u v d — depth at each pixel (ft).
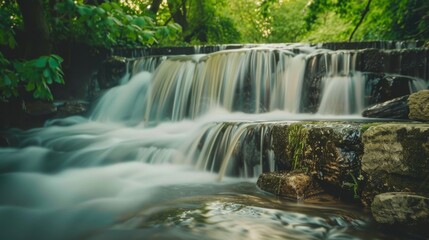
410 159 9.12
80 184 13.94
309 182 11.56
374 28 40.78
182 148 17.20
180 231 8.41
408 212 8.29
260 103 22.81
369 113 16.96
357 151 10.80
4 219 10.23
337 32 51.80
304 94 21.68
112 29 12.44
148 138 19.99
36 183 14.24
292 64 22.34
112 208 11.02
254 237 8.15
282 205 10.49
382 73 19.60
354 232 8.59
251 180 14.12
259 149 14.15
